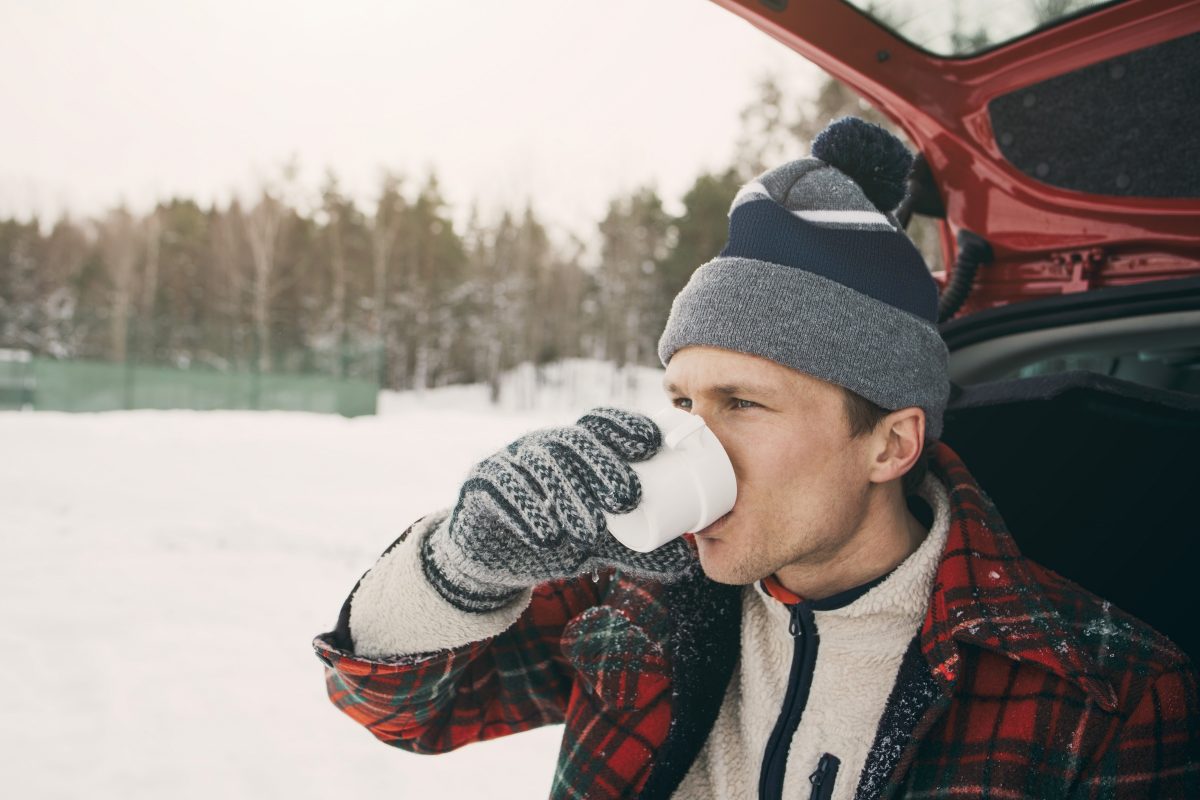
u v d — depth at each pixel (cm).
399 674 98
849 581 95
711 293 88
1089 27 153
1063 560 121
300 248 5422
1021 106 164
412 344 5300
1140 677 85
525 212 4859
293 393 2858
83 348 5147
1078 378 113
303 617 463
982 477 125
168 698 351
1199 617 117
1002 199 170
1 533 640
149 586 512
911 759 85
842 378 85
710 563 89
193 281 5569
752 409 88
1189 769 84
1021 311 162
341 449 1370
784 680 99
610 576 121
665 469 79
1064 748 83
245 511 766
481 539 83
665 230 4762
